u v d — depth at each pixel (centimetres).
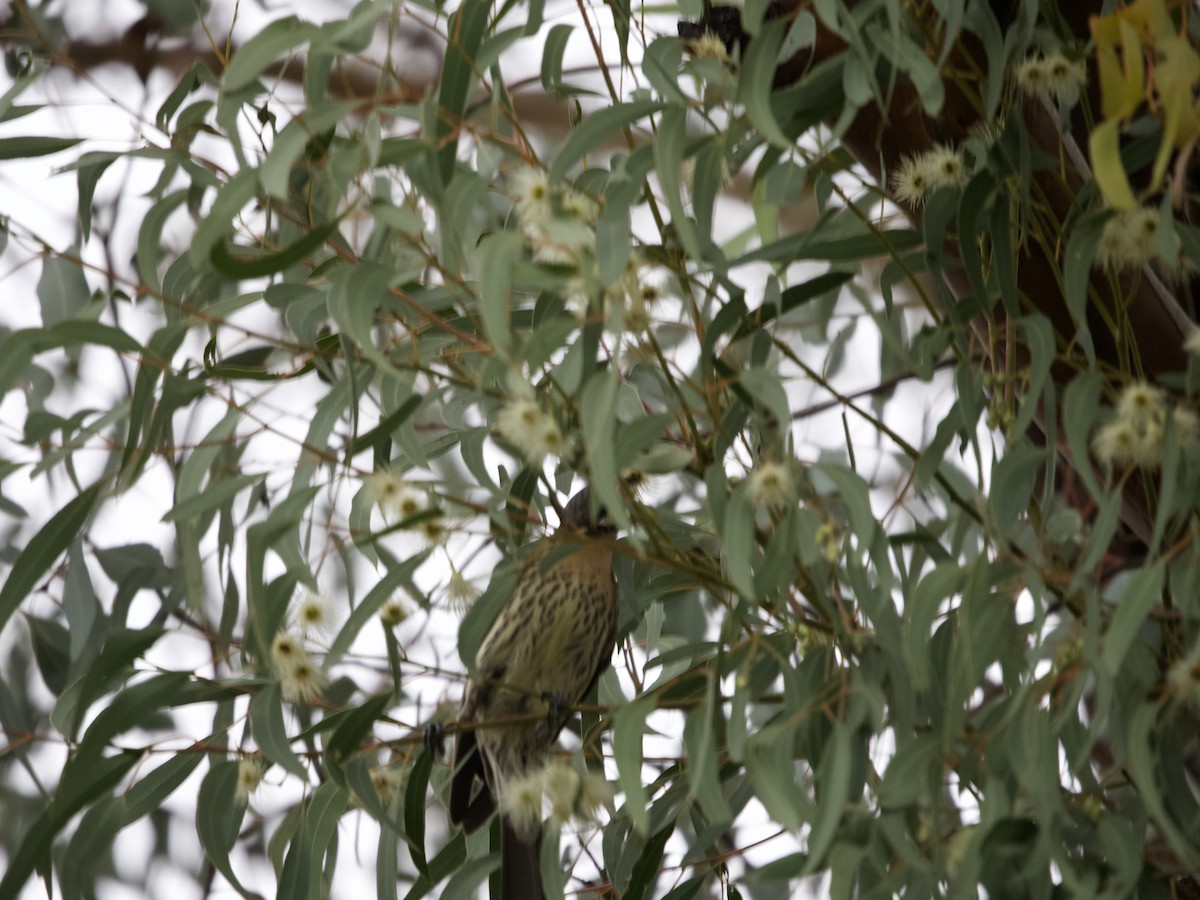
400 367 475
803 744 478
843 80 440
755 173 471
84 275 580
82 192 566
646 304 481
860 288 681
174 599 638
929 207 470
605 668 689
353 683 689
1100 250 441
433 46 895
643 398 547
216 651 621
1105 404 498
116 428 694
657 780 560
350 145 429
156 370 493
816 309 783
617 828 530
